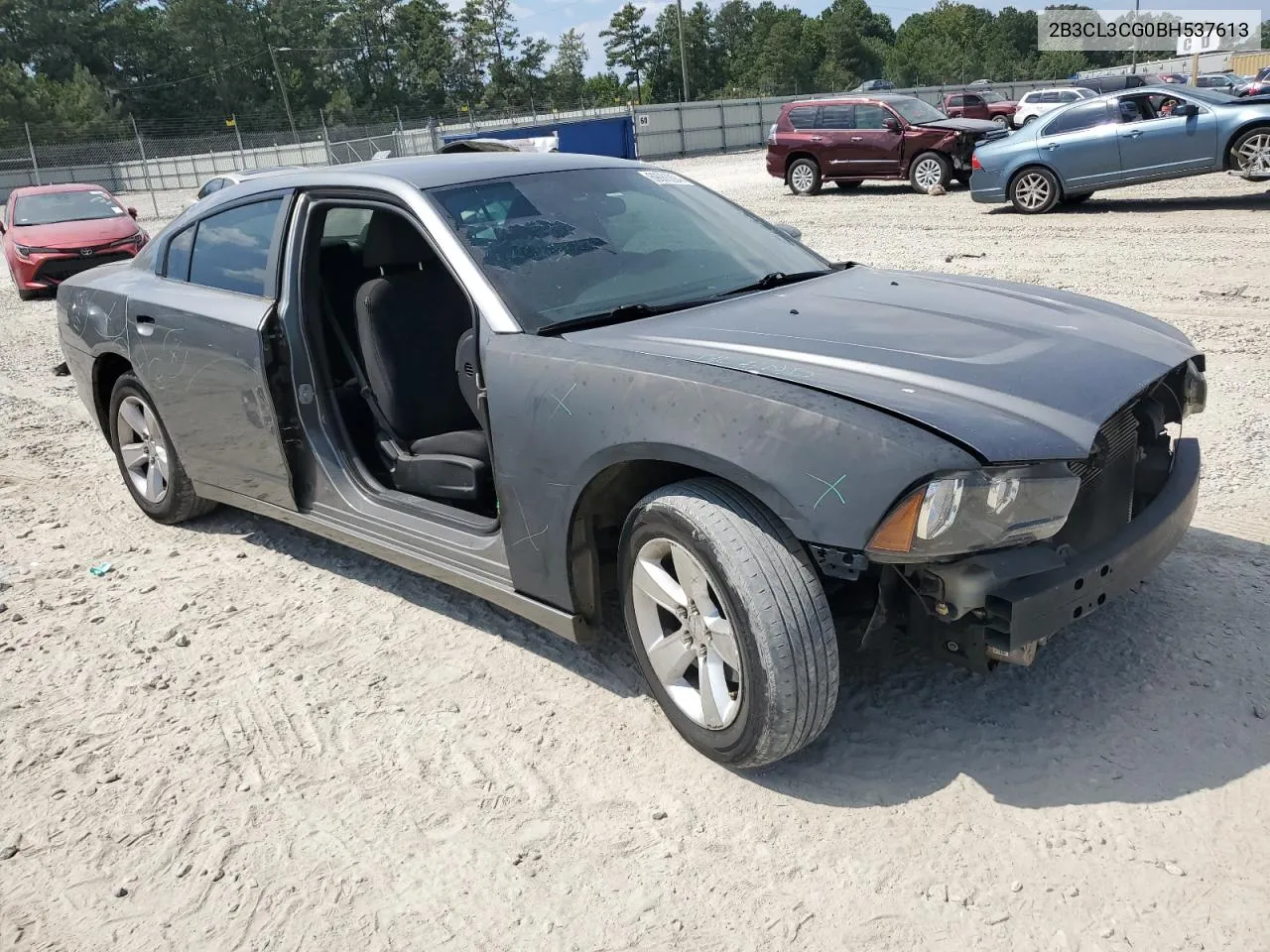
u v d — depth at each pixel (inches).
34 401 307.4
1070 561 99.1
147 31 3860.7
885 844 96.3
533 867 97.7
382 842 102.8
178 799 111.8
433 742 118.7
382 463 152.3
